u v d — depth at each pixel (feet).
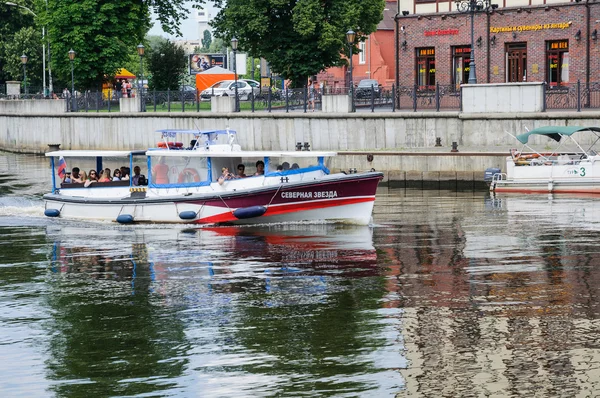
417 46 225.97
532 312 76.54
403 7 228.43
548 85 197.98
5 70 361.92
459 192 161.58
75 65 261.03
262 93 211.00
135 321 76.95
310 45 231.09
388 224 122.11
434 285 86.53
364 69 353.72
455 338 70.44
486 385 61.52
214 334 72.90
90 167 172.35
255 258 100.73
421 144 181.98
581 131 159.33
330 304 80.59
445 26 220.84
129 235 117.29
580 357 65.87
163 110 226.58
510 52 214.69
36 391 62.49
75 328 75.41
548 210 133.28
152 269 96.48
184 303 82.17
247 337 71.87
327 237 112.47
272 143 201.05
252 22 225.76
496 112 175.42
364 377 63.21
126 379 64.03
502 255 99.60
